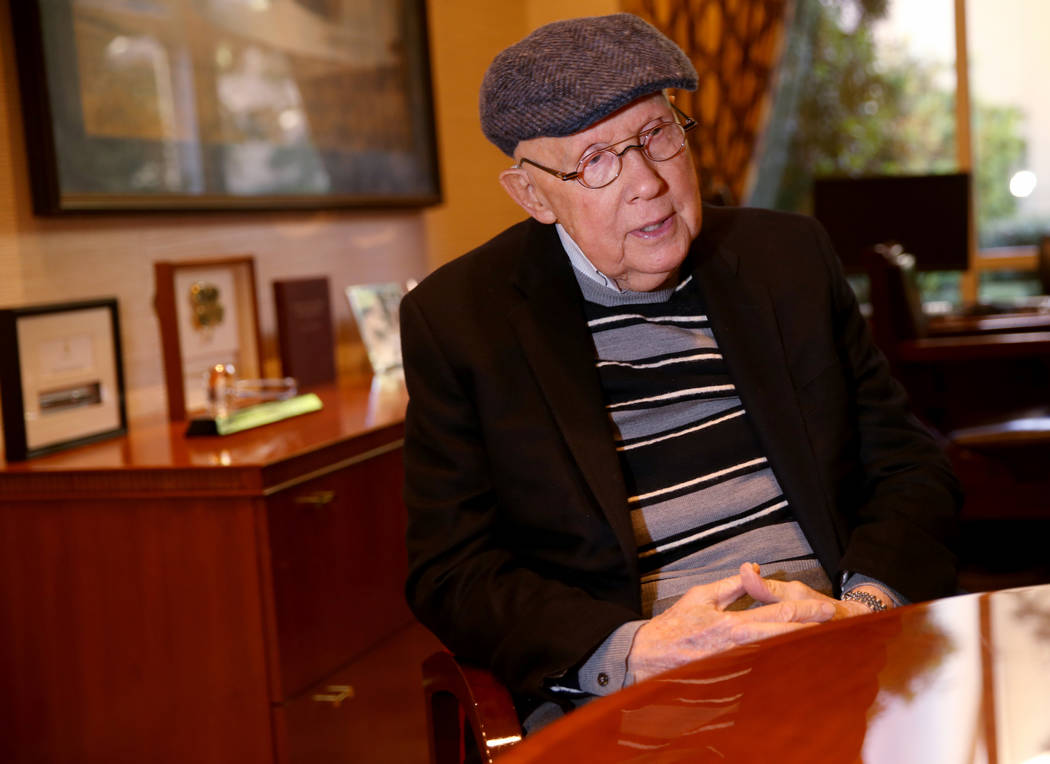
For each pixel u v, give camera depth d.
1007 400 3.93
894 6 5.30
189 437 2.10
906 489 1.34
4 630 1.92
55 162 2.10
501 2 4.39
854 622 0.88
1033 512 3.15
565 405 1.26
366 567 2.14
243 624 1.81
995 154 5.39
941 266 4.78
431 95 3.56
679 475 1.30
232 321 2.58
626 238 1.22
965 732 0.66
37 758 1.93
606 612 1.15
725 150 5.09
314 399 2.43
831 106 5.36
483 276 1.36
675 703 0.75
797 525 1.32
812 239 1.42
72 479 1.86
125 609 1.86
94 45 2.22
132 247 2.33
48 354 2.00
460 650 1.22
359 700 2.10
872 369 1.42
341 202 3.04
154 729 1.87
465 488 1.29
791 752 0.66
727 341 1.32
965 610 0.88
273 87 2.80
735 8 5.02
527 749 0.70
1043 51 5.27
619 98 1.16
